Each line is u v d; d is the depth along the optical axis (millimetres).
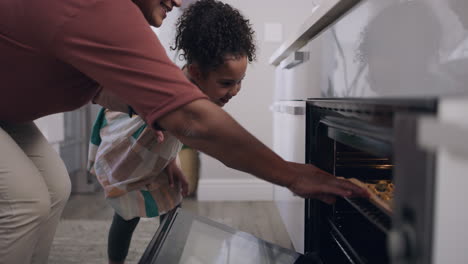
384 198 584
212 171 2391
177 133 551
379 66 552
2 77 660
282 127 1471
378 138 421
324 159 785
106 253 1445
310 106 823
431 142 260
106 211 2045
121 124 1137
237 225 1851
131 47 535
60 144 2197
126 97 557
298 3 2332
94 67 550
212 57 886
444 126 261
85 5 534
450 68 401
